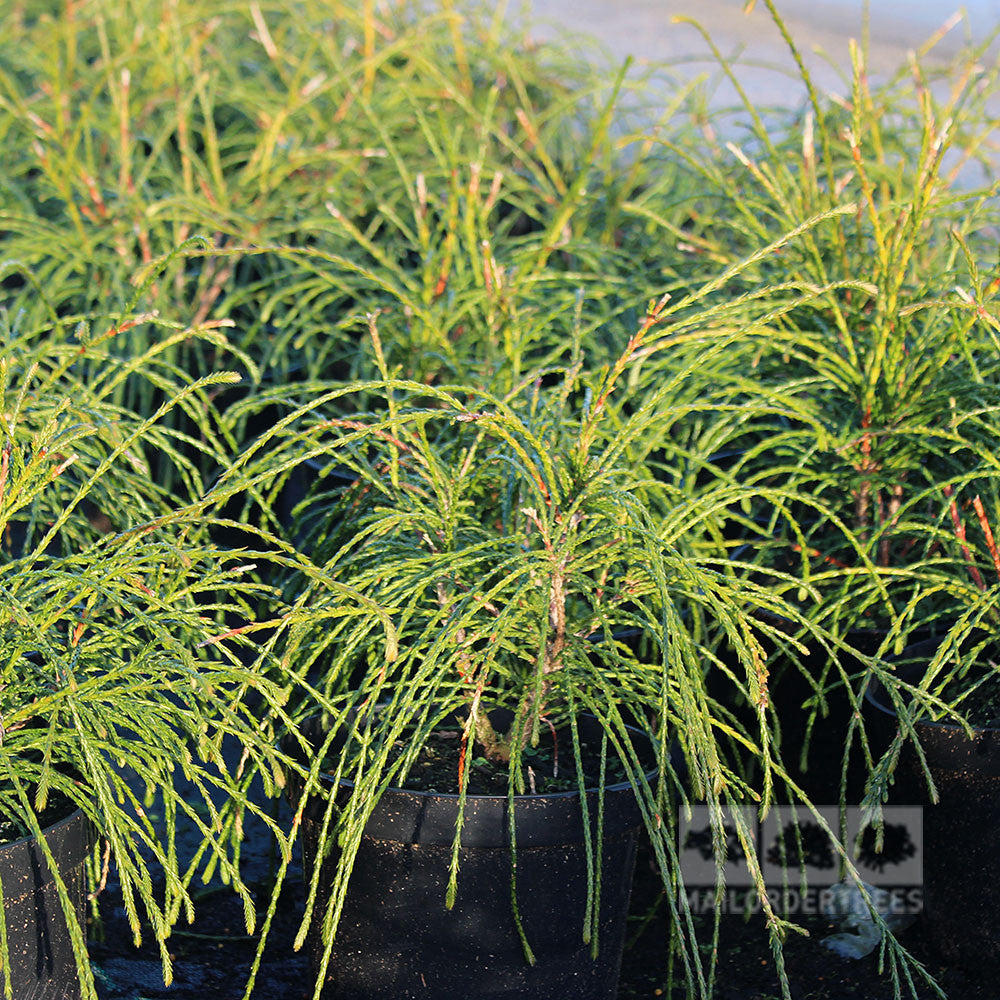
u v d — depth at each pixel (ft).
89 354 6.76
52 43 12.51
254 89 13.74
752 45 19.12
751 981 6.43
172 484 10.63
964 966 6.40
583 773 5.79
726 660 7.81
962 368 7.68
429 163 12.35
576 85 15.49
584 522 6.22
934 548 7.84
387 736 5.52
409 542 6.42
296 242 12.12
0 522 5.39
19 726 5.51
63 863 5.31
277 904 7.04
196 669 5.57
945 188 9.55
